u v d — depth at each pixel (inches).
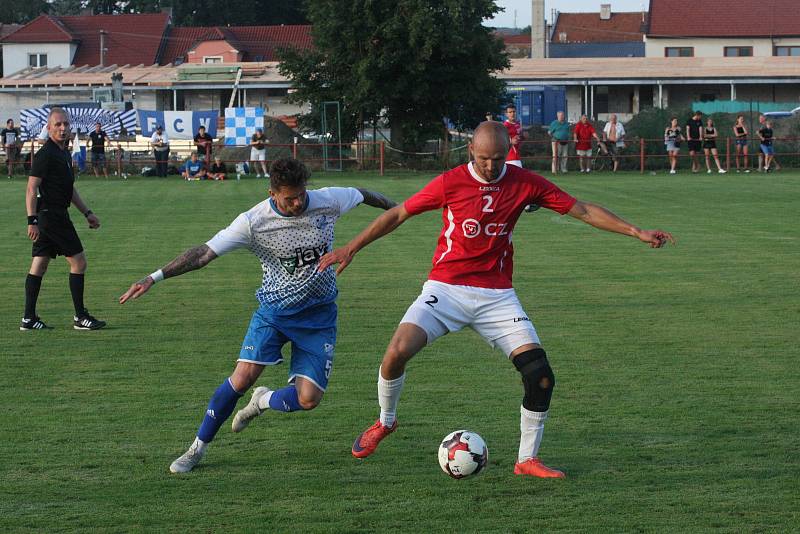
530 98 2503.7
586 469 293.7
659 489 276.4
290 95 2075.5
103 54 3344.0
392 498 271.9
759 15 3257.9
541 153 1937.7
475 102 2020.2
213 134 2031.3
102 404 366.0
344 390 384.5
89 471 294.8
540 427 289.1
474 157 283.7
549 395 286.5
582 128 1784.0
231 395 295.7
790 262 711.1
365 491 277.6
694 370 408.8
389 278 654.5
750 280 634.2
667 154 1883.6
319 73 2047.2
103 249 806.5
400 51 1911.9
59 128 487.2
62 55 3513.8
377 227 292.8
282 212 291.9
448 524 252.4
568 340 466.0
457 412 353.1
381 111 2121.1
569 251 780.6
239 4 4323.3
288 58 2054.6
